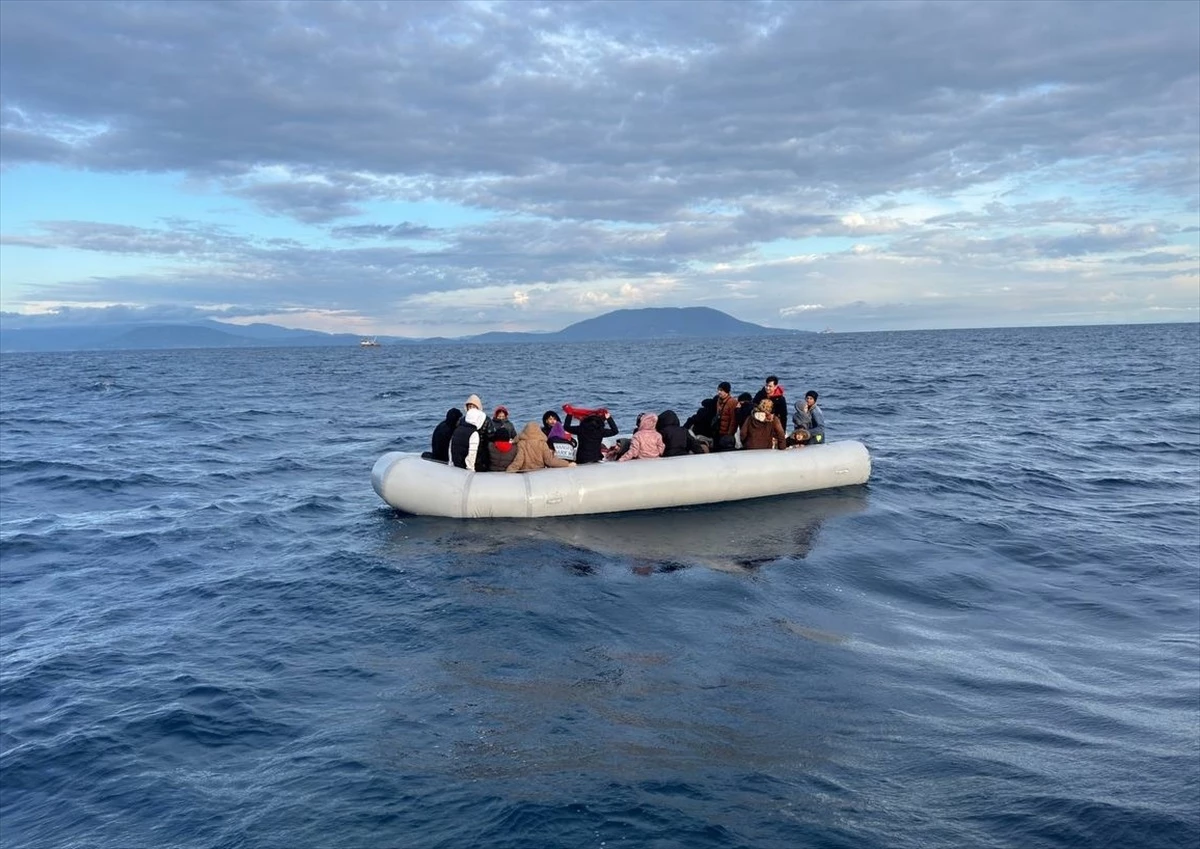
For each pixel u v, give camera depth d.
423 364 71.81
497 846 3.79
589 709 5.16
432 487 10.16
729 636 6.40
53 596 7.93
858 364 51.50
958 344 89.69
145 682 5.80
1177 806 4.10
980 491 11.83
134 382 48.38
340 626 6.77
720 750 4.65
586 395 31.17
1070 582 7.94
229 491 12.98
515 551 8.77
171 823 4.13
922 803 4.13
